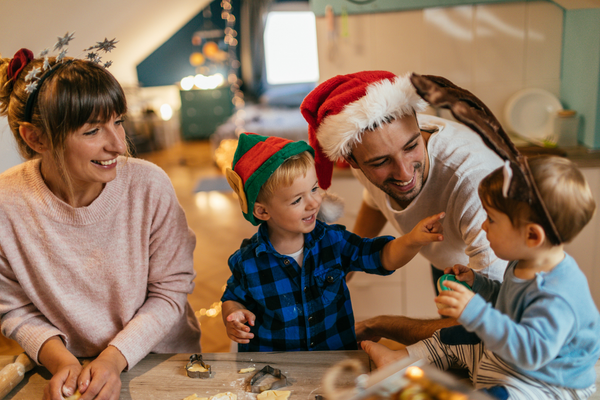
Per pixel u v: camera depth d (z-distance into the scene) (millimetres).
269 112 5742
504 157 623
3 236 957
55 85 804
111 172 904
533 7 2229
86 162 862
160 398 836
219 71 7176
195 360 932
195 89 6695
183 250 1080
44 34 2908
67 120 810
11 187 961
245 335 939
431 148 1107
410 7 2268
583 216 633
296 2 6738
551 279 660
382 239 1023
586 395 710
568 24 2197
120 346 918
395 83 928
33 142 893
